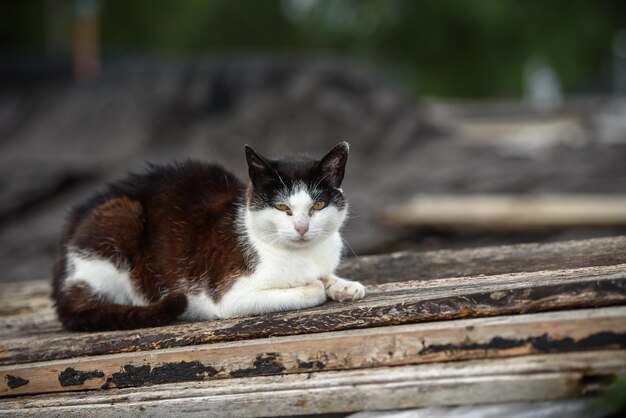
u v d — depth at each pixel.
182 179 4.96
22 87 22.30
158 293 4.76
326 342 3.79
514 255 5.06
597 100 27.27
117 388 4.03
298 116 19.31
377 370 3.73
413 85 40.47
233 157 18.12
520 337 3.59
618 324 3.50
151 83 20.95
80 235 4.77
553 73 38.66
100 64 24.17
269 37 43.41
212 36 42.75
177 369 3.96
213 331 4.04
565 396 3.51
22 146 19.88
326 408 3.70
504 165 16.62
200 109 20.20
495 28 36.59
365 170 17.70
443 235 10.96
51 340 4.32
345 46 41.38
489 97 39.72
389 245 10.32
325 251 4.71
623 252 4.72
